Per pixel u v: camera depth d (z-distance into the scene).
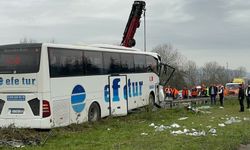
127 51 23.83
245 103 37.22
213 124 19.59
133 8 30.34
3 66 16.70
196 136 15.21
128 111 23.48
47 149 12.57
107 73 21.23
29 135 14.55
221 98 36.16
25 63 16.45
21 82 16.44
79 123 18.20
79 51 18.75
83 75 18.95
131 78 24.14
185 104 34.34
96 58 20.25
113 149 12.34
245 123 20.20
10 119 16.44
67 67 17.73
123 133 16.14
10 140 13.62
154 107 27.30
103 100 20.70
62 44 17.61
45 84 16.27
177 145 13.03
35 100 16.28
